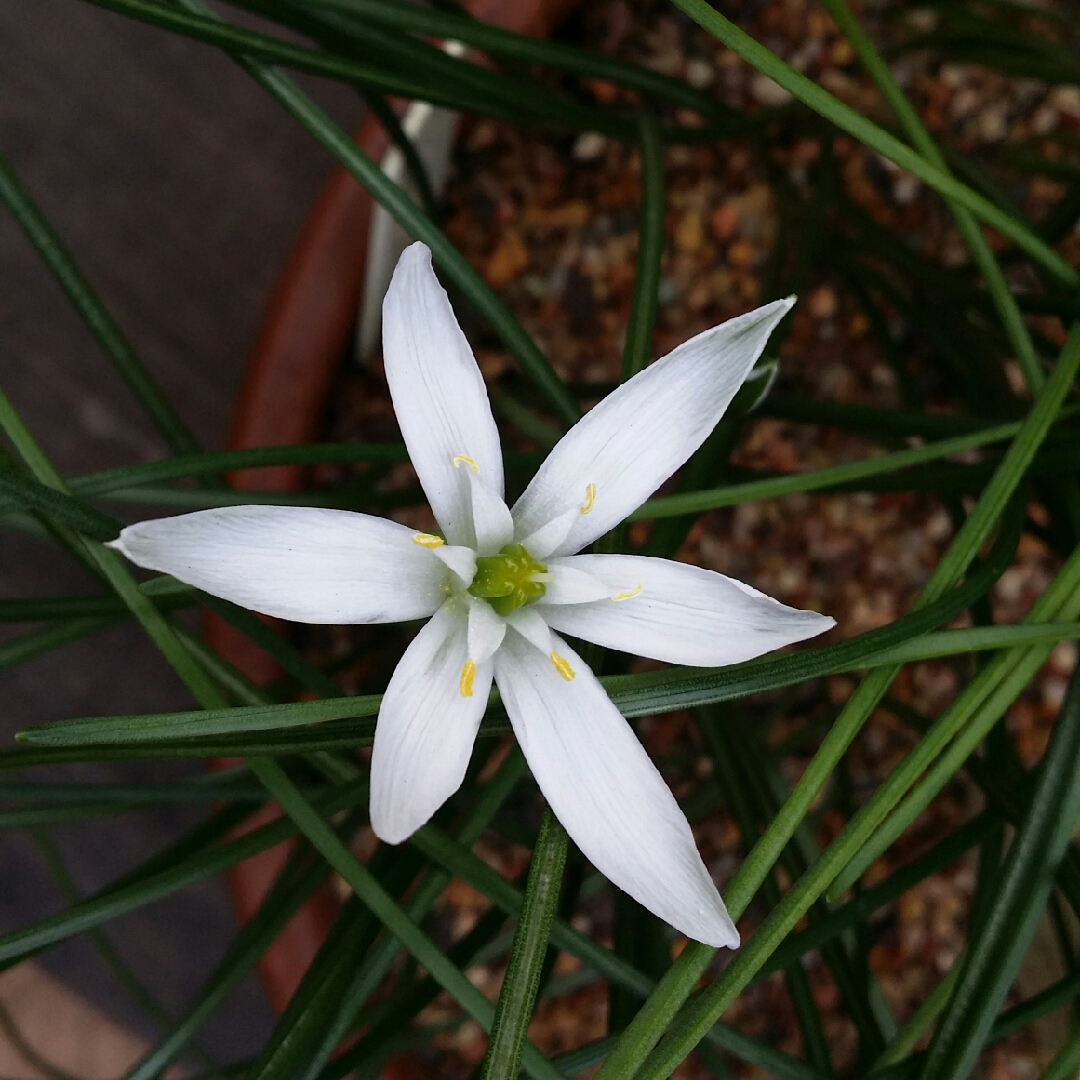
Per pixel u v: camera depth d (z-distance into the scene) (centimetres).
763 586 16
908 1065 8
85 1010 17
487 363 16
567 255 16
